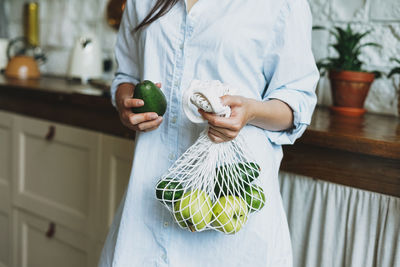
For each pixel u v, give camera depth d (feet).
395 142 3.33
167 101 3.18
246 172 2.84
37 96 6.17
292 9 2.99
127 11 3.63
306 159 3.93
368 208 3.67
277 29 3.02
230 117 2.66
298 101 3.07
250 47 3.00
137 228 3.29
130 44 3.67
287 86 3.10
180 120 3.14
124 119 3.20
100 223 5.70
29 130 6.45
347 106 5.06
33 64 8.21
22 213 6.75
